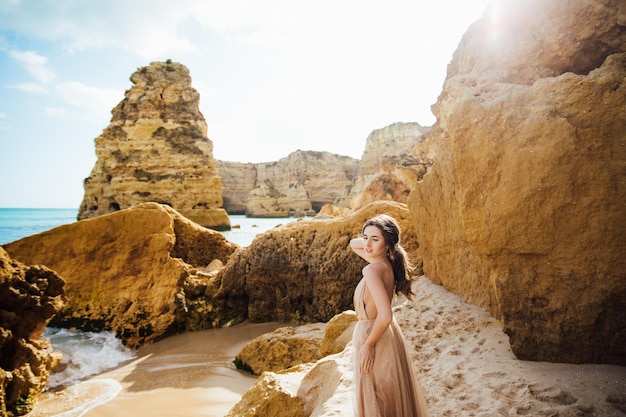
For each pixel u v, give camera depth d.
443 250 7.00
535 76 4.84
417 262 8.82
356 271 9.25
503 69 5.10
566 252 3.59
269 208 80.56
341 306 9.37
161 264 10.14
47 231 10.36
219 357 7.96
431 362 4.53
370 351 2.48
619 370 3.40
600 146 3.45
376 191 30.81
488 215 3.96
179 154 43.66
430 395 3.72
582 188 3.51
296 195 86.00
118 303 9.51
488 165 3.96
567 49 4.71
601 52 4.58
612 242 3.39
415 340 5.23
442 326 5.41
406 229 9.42
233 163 97.69
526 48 4.94
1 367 5.75
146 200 41.66
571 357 3.66
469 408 3.34
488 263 4.09
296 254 10.19
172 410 5.66
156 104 43.78
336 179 90.19
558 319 3.69
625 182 3.35
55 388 6.55
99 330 9.16
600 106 3.51
